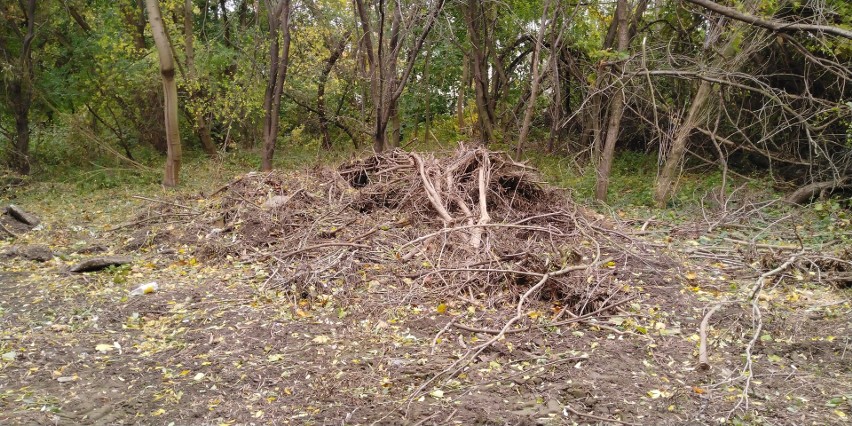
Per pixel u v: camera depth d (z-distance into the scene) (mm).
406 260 7023
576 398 4352
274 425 4047
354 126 19875
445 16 14812
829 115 10312
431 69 20594
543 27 12555
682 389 4480
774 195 10961
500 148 17500
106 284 6992
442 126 24688
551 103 16438
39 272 7473
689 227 9258
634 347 5172
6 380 4648
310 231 7945
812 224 9055
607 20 16734
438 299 6121
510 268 6402
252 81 17188
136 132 19438
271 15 15922
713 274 7098
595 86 12258
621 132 16844
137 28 18812
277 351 5172
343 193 9562
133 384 4617
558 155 17188
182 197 10758
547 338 5332
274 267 7156
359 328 5609
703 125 12852
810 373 4738
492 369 4805
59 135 16672
